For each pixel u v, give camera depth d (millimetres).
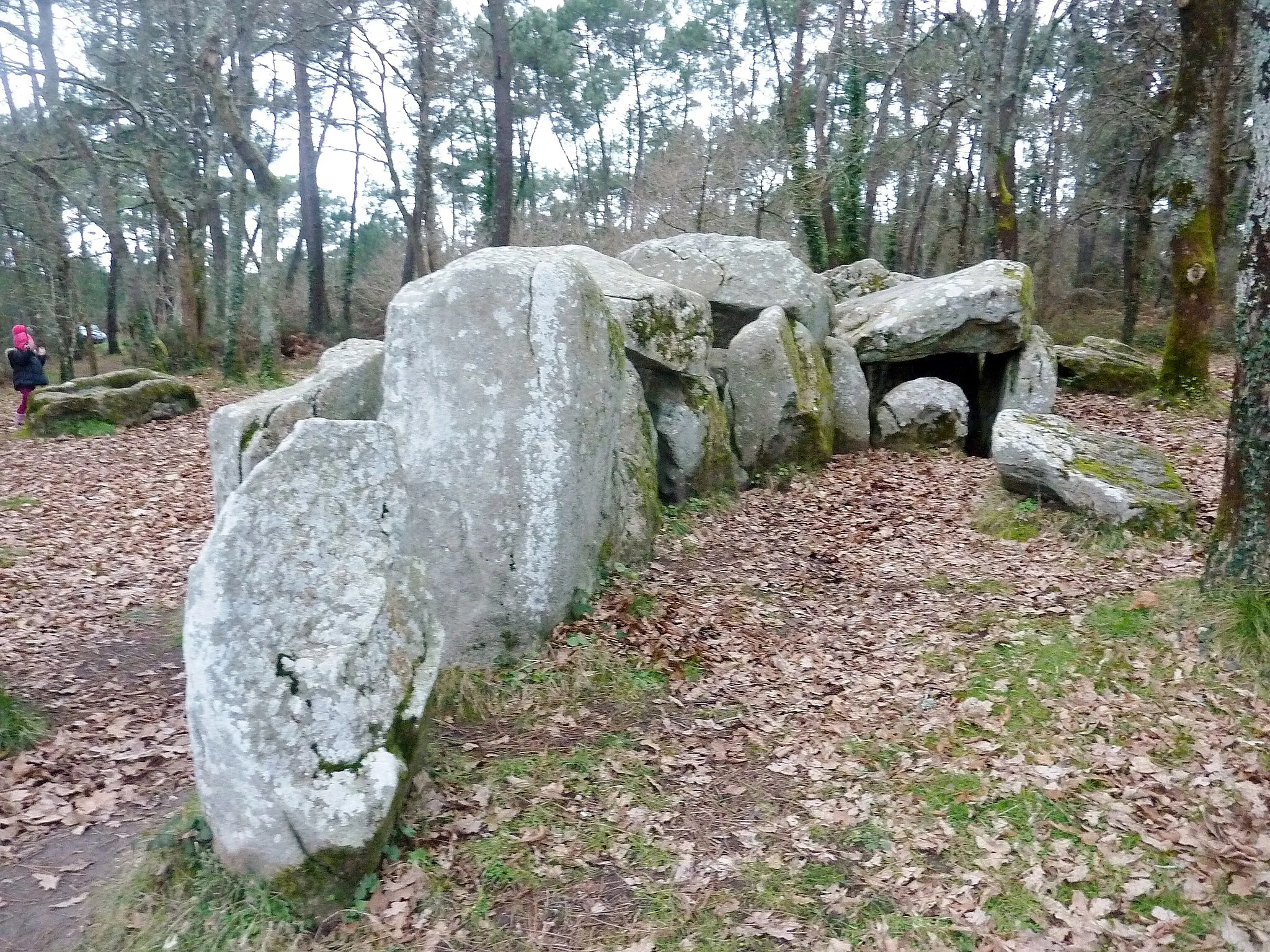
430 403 5078
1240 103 15102
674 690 5090
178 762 4602
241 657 3279
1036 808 3889
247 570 3328
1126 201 18719
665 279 9930
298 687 3311
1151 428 9828
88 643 6168
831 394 9430
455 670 4984
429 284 5176
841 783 4246
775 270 9820
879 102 21953
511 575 5117
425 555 5027
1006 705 4672
